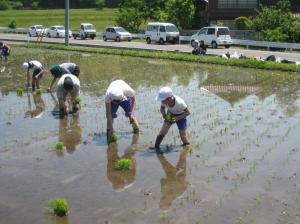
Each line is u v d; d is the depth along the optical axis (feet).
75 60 89.10
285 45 104.88
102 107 45.60
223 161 30.12
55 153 31.71
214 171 28.22
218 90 56.24
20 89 52.80
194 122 40.14
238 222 21.43
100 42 134.10
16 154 31.37
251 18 126.52
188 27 143.95
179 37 127.24
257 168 28.76
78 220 21.67
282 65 75.00
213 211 22.63
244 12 134.51
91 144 33.78
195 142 34.27
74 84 41.86
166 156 31.12
